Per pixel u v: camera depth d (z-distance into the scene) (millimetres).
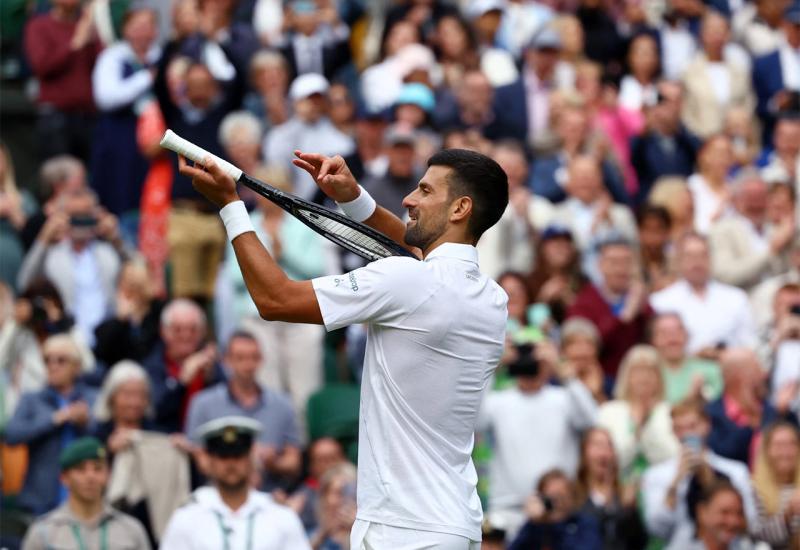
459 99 41062
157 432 29656
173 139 15625
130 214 39344
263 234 34781
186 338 31203
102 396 29203
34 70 42375
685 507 28266
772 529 28578
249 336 30250
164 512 27922
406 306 15602
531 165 39531
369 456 15805
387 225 17188
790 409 31547
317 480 28719
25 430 29297
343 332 35469
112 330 31188
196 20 40781
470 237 16062
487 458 29344
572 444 29344
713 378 33031
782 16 46875
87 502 25578
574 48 44031
